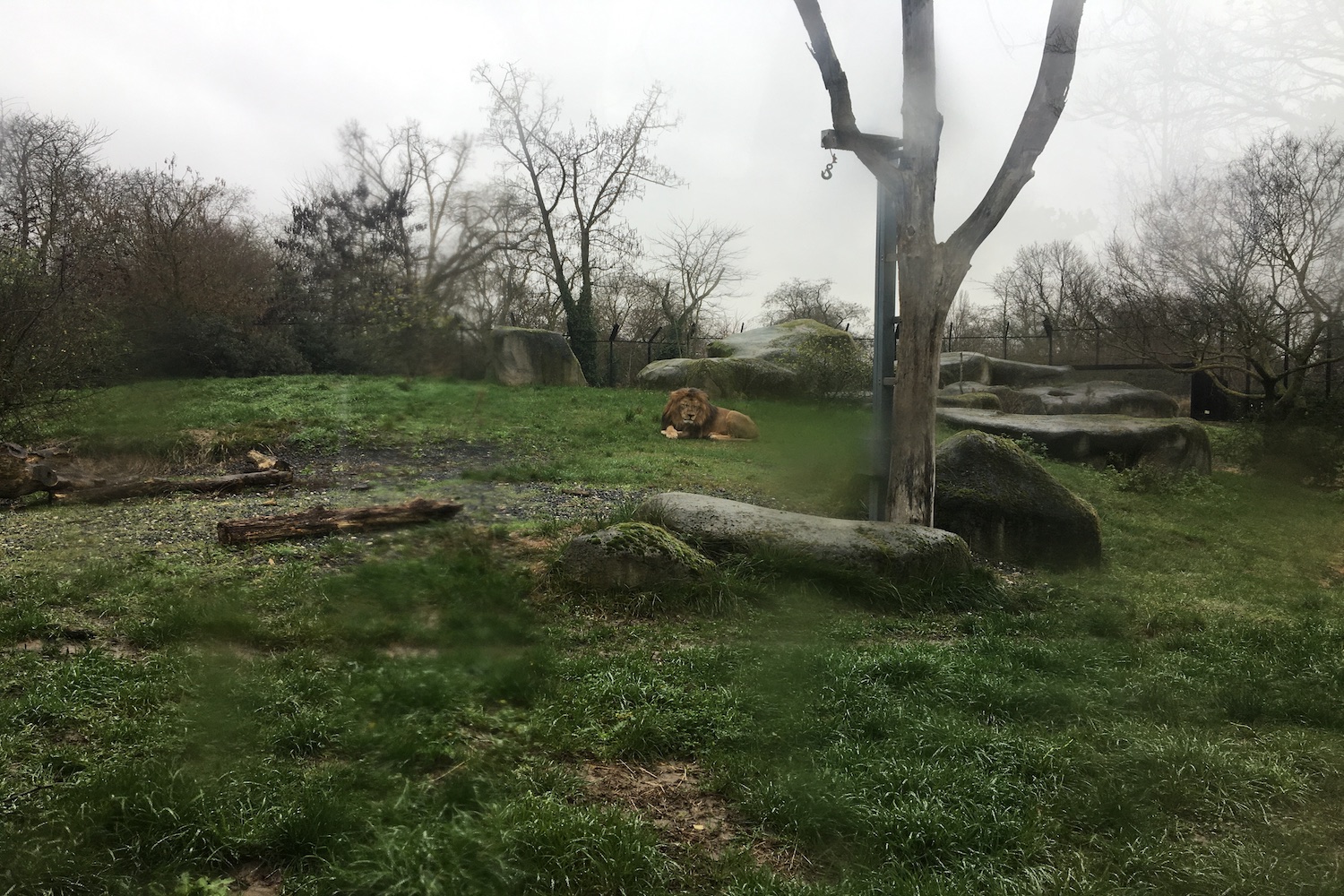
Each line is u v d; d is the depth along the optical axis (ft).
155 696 14.65
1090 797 13.17
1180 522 42.39
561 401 65.62
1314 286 52.70
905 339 30.17
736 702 16.21
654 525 26.61
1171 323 64.90
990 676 18.19
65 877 9.81
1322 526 43.68
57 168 77.41
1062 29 27.25
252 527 26.58
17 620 18.24
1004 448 34.37
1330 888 10.84
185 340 65.62
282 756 13.06
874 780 13.25
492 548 23.59
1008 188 28.81
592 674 17.40
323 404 53.06
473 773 12.73
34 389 42.93
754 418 64.08
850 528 27.35
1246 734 16.66
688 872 11.19
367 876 9.99
